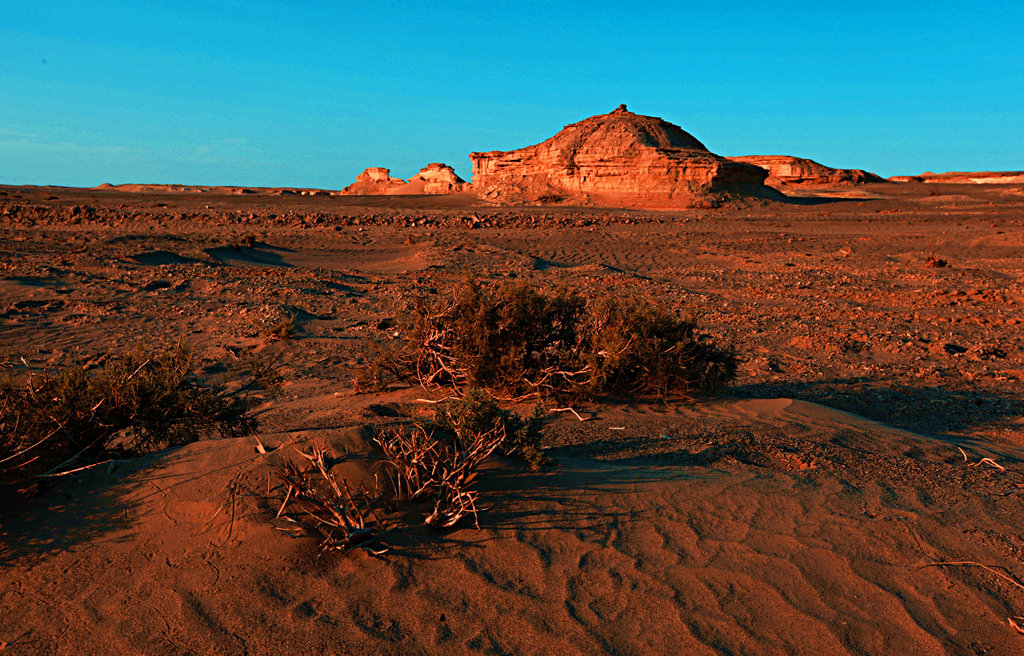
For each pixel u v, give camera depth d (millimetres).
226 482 3549
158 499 3510
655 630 2828
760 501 4070
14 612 2844
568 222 42062
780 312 15383
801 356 10719
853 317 14867
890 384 8867
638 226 42000
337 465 3676
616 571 3238
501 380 6953
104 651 2637
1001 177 120500
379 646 2676
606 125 68438
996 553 3543
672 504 3955
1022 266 23719
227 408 5203
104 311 12977
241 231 35781
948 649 2760
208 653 2619
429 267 23375
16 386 4246
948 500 4277
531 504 3793
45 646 2668
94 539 3258
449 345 7148
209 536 3244
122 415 4480
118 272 18516
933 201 65812
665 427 5816
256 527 3266
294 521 3279
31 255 20484
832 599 3076
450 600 2965
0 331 10797
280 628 2748
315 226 38531
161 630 2730
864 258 26859
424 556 3252
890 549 3541
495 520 3600
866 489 4395
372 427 4129
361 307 15031
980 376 9281
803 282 20625
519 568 3217
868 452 5285
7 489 3600
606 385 7305
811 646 2762
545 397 6758
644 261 27844
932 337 12148
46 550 3191
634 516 3775
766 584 3168
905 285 19938
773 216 48656
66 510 3477
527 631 2797
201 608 2838
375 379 7531
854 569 3330
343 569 3113
